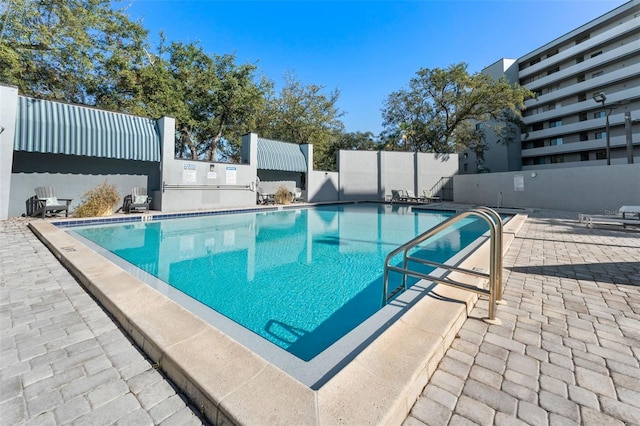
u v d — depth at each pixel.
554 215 11.96
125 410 1.56
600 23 32.78
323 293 4.14
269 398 1.46
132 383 1.77
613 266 4.46
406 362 1.76
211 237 8.14
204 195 13.21
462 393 1.70
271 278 4.77
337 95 30.05
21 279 3.62
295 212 14.70
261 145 17.36
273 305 3.73
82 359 2.01
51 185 10.24
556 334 2.40
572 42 35.84
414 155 21.86
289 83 28.28
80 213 9.48
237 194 14.51
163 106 18.09
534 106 39.22
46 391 1.69
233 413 1.37
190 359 1.79
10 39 12.64
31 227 7.12
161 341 2.00
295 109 27.81
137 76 17.20
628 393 1.71
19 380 1.78
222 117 21.81
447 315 2.43
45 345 2.18
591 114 34.16
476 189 18.92
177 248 6.79
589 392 1.72
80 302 2.96
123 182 11.82
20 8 12.09
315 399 1.45
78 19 13.63
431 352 1.88
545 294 3.31
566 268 4.37
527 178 16.34
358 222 11.39
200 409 1.55
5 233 6.60
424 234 3.03
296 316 3.42
